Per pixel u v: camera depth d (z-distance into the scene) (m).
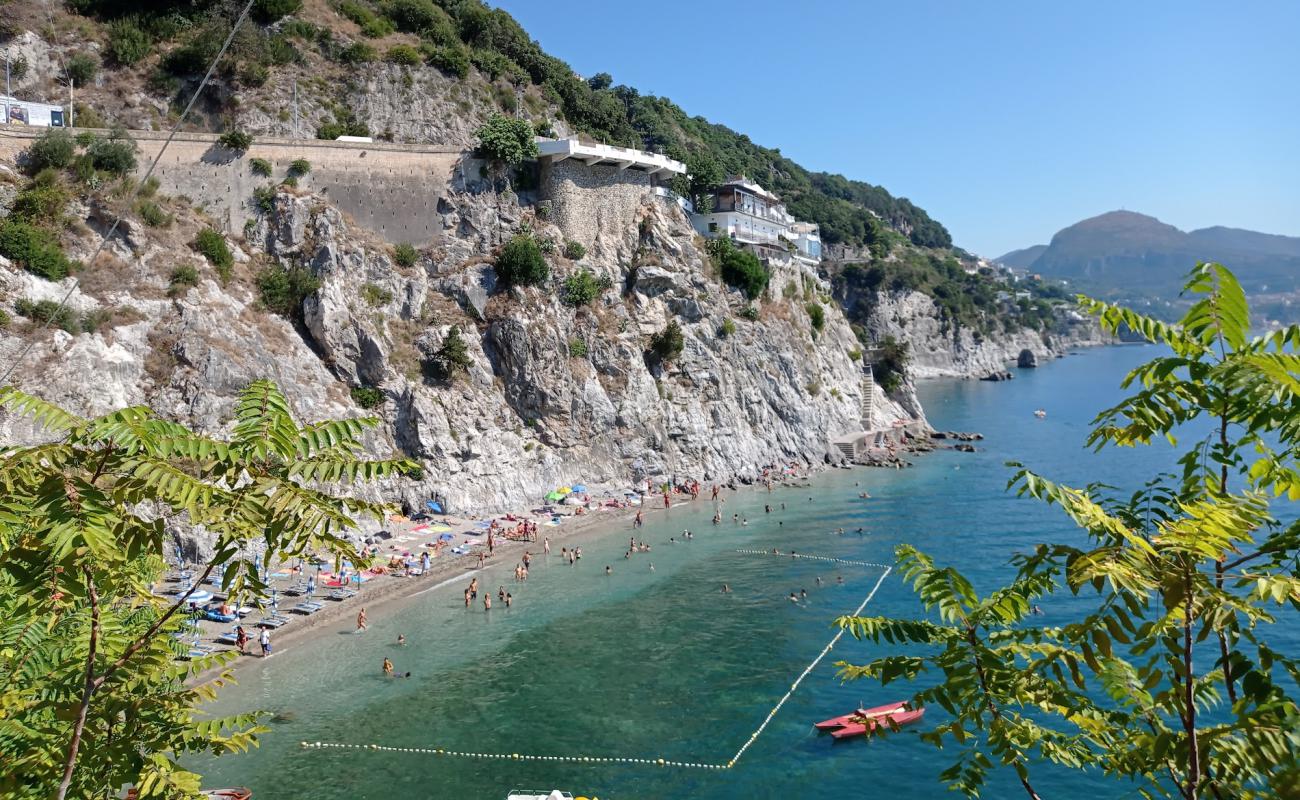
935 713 40.47
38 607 8.50
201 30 88.38
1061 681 9.70
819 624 52.94
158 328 61.72
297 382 68.12
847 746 37.94
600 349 89.38
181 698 11.57
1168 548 7.87
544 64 126.31
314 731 39.44
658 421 91.50
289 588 57.12
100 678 9.67
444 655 48.34
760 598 57.88
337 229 76.25
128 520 8.39
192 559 54.34
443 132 99.81
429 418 74.75
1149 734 9.24
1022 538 70.81
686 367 96.19
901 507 84.00
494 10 129.88
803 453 105.06
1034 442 126.38
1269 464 8.55
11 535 8.03
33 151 62.62
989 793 33.50
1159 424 8.55
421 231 83.19
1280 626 41.34
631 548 69.94
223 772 35.91
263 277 71.75
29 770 9.91
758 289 109.38
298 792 34.47
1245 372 7.67
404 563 62.59
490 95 108.19
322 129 88.94
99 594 10.15
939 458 112.56
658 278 95.56
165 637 11.51
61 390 54.16
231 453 8.42
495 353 82.75
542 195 91.62
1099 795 32.78
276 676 45.25
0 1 80.25
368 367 74.06
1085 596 50.31
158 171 69.50
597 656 48.28
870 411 126.44
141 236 63.78
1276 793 7.21
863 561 66.00
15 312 54.72
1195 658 36.06
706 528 76.88
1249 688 8.11
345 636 50.88
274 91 89.62
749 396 102.31
